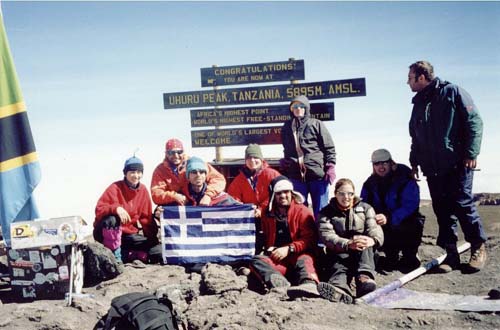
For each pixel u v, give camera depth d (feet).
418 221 16.87
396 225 16.63
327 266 15.39
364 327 11.82
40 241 15.34
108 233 17.58
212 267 15.70
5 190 17.16
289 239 16.29
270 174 18.45
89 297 14.97
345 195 15.01
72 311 13.96
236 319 12.44
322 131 19.61
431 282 15.26
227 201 18.24
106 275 16.80
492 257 17.11
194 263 17.62
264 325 12.02
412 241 16.90
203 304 13.84
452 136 15.76
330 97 23.09
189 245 17.63
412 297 13.80
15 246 15.34
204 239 17.58
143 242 18.47
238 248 17.47
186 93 25.11
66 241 15.30
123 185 18.35
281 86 23.82
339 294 13.37
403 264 17.16
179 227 17.72
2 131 17.28
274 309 12.56
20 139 17.42
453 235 16.30
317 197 19.74
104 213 17.66
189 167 17.92
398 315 12.42
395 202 16.79
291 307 12.91
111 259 16.70
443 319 12.08
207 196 18.17
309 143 19.57
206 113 24.94
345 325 11.96
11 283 15.85
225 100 24.62
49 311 13.79
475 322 11.91
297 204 16.44
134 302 10.20
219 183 18.57
